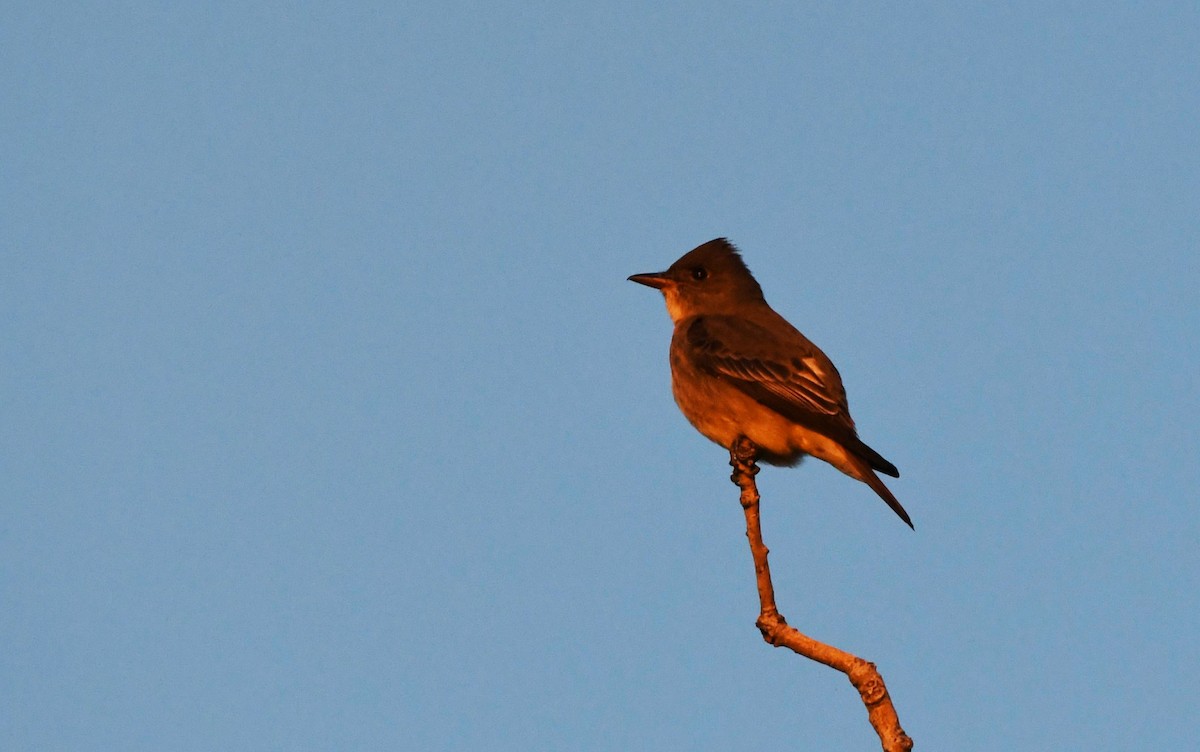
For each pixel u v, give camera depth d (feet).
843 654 24.44
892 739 23.21
